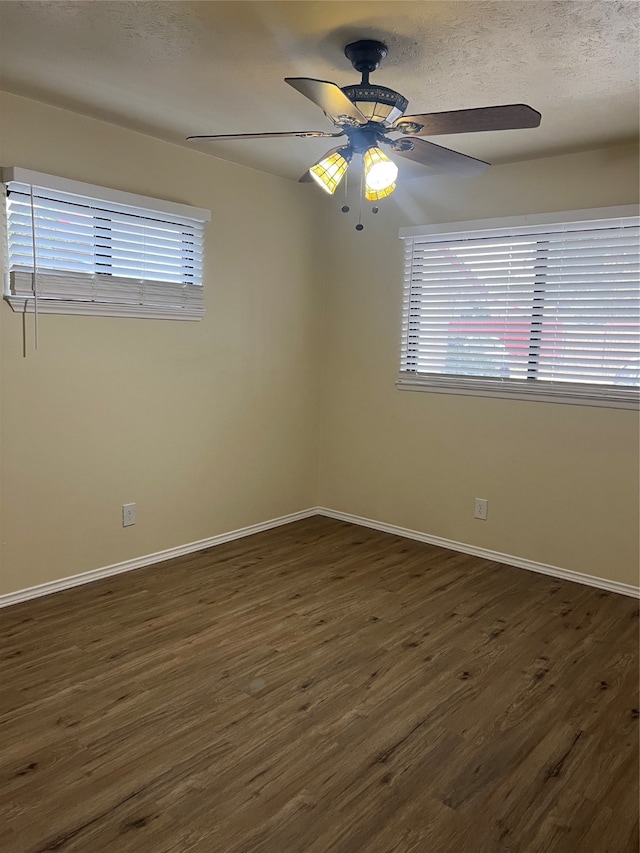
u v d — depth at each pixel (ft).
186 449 12.80
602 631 10.07
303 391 15.21
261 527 14.65
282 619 10.25
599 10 6.47
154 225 11.60
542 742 7.31
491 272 12.65
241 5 6.57
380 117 7.27
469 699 8.14
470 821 6.11
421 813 6.20
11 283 9.92
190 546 13.15
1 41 7.61
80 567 11.32
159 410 12.20
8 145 9.58
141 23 7.06
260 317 13.88
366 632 9.87
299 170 13.30
